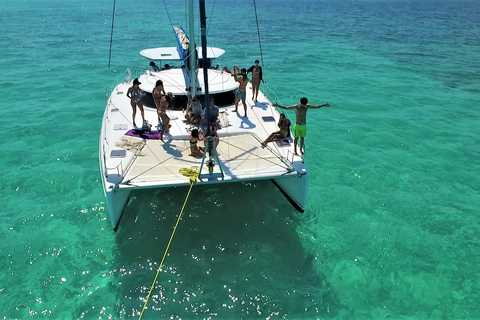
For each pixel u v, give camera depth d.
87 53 25.27
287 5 78.75
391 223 8.17
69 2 81.81
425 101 16.28
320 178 9.86
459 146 11.90
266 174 6.97
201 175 6.86
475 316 6.02
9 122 13.23
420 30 39.47
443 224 8.20
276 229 7.81
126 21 44.66
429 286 6.59
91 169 10.20
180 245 7.35
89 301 6.16
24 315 5.91
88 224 7.98
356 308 6.14
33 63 22.03
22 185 9.37
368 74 20.73
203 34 6.62
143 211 8.14
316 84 18.56
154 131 8.55
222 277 6.64
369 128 13.15
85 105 15.10
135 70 20.69
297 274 6.76
